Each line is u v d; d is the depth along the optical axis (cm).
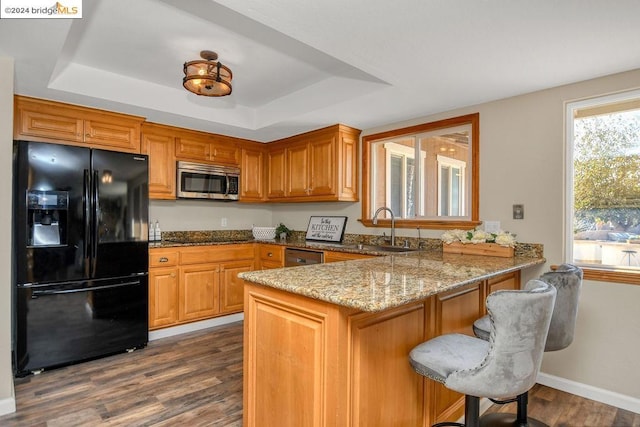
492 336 129
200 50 257
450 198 339
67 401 227
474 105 301
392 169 387
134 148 337
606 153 246
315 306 139
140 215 317
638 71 227
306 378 143
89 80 284
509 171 281
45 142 276
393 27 176
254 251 420
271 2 155
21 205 259
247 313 174
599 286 240
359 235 391
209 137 407
